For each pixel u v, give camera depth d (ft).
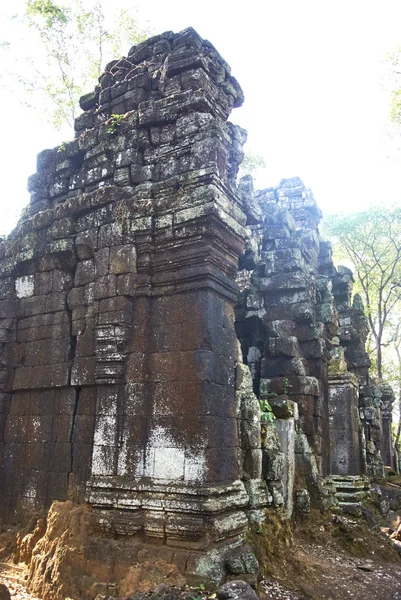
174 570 19.83
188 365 23.20
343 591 23.09
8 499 28.45
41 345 29.50
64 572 21.79
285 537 26.68
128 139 28.66
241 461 26.03
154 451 22.91
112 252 26.50
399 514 43.21
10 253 32.40
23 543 25.17
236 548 21.68
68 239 29.04
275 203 47.70
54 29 53.98
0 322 31.30
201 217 24.11
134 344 24.75
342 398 44.06
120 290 25.52
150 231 25.48
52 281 29.94
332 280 56.54
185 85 28.27
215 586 19.26
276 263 43.42
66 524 23.32
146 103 28.73
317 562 26.78
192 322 23.72
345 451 42.96
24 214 33.53
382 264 99.35
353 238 97.66
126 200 26.81
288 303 42.50
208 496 21.02
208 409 22.29
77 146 31.45
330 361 45.34
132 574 20.03
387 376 117.80
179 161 26.53
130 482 22.84
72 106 55.88
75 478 25.49
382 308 107.65
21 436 29.07
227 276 25.73
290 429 32.30
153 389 23.90
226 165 26.48
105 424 24.48
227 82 30.30
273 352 40.96
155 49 30.53
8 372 30.58
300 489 32.68
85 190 30.42
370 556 30.55
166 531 21.18
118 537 22.35
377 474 53.57
